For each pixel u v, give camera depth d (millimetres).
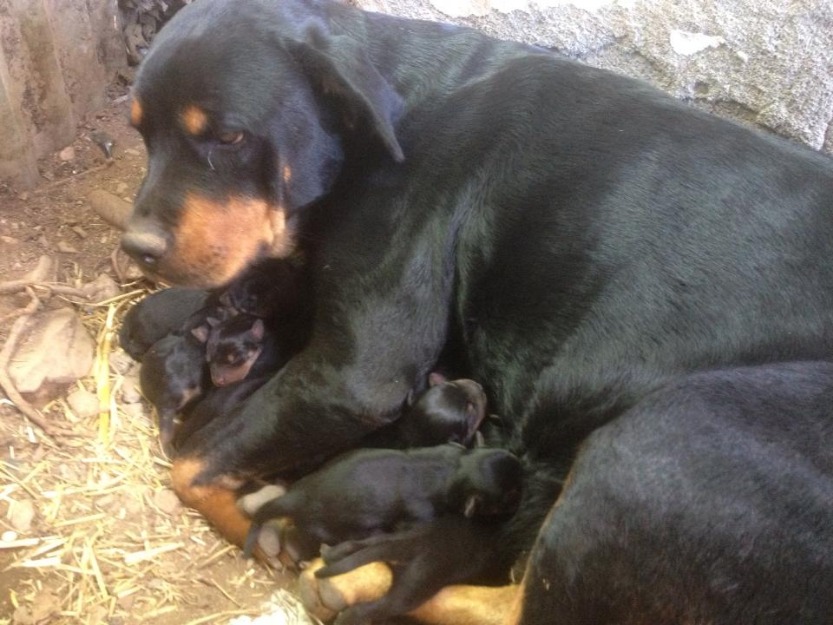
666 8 931
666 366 621
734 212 627
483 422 754
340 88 616
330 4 697
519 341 686
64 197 999
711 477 542
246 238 650
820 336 598
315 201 676
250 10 635
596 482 563
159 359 781
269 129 620
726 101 935
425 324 686
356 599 642
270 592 692
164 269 628
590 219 651
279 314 805
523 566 668
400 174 673
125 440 778
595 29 960
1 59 915
